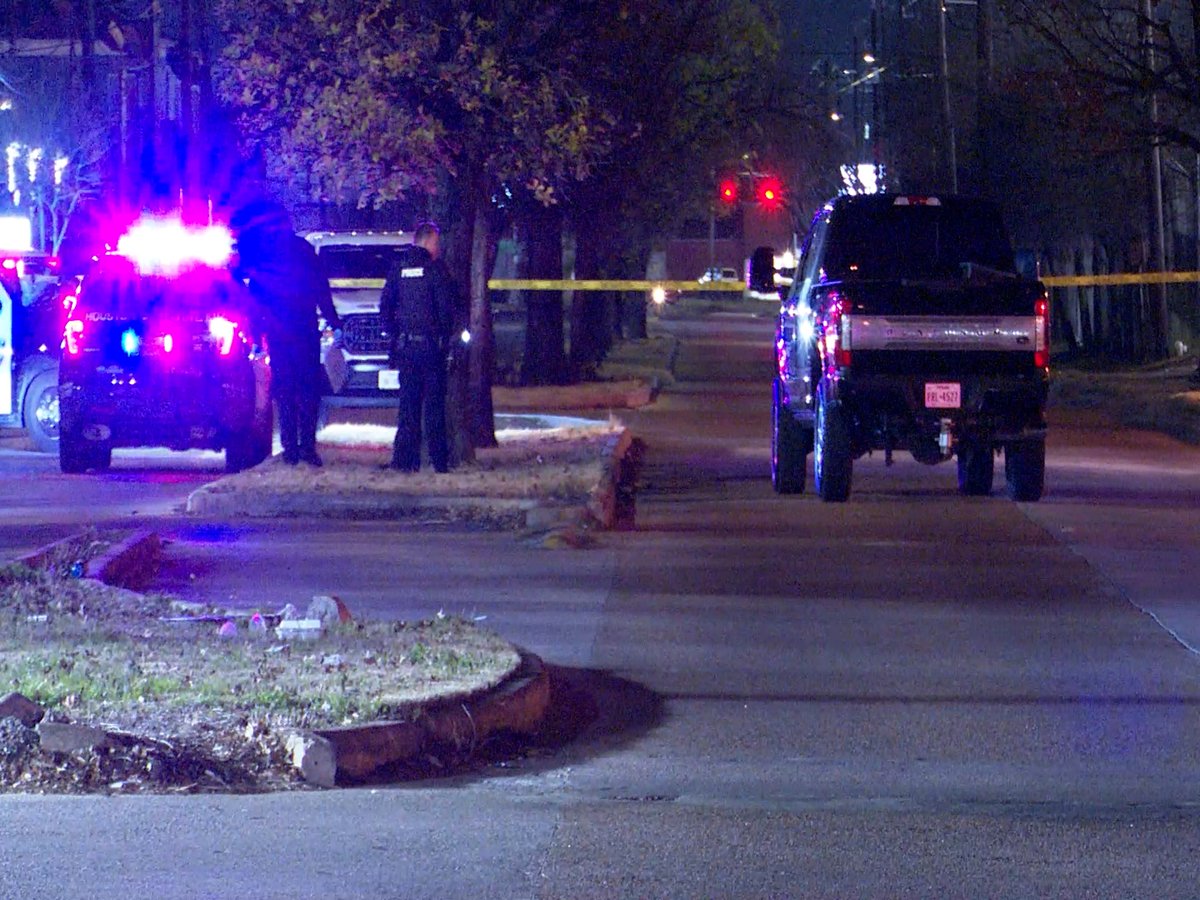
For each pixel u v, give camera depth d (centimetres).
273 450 7456
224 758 2619
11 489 6209
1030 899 2106
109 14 15012
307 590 4250
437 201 6388
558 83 6084
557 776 2723
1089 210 14188
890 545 4994
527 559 4719
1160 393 10750
